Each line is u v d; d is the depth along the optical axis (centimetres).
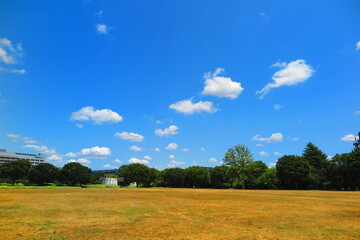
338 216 2008
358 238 1270
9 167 11562
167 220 1823
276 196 4519
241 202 3306
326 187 9425
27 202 3152
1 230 1448
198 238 1270
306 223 1700
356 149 8275
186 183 14000
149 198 4094
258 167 11662
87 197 4216
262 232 1414
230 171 9862
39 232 1398
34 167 11912
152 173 15175
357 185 8469
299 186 10062
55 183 13062
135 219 1864
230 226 1592
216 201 3478
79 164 13075
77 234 1352
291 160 9744
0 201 3247
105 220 1812
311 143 11588
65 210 2384
